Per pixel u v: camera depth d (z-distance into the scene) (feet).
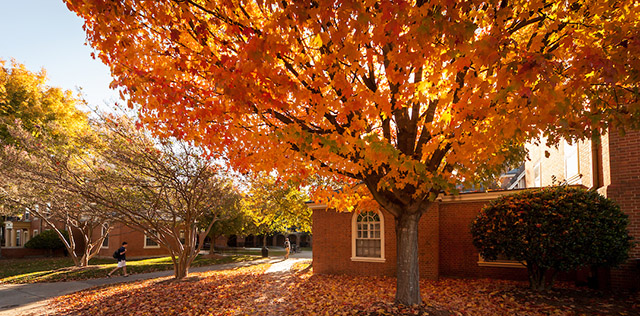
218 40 17.07
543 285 29.81
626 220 26.89
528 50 16.10
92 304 33.73
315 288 36.17
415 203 22.88
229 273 53.16
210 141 19.75
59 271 61.00
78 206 47.55
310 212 67.31
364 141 17.10
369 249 46.14
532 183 63.41
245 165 21.52
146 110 19.95
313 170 23.65
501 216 29.71
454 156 17.80
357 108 16.31
